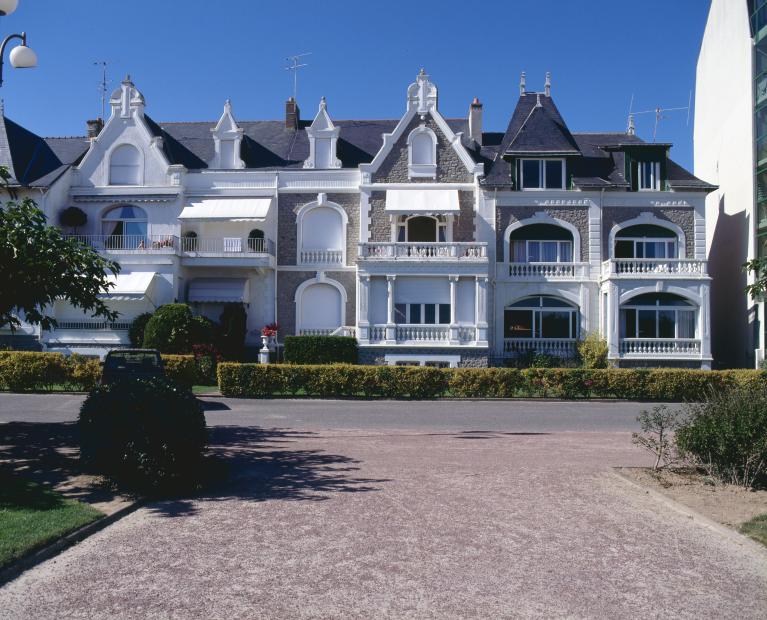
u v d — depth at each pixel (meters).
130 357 20.56
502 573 6.69
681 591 6.32
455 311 30.80
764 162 31.58
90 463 9.83
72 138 36.41
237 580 6.40
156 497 9.49
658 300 31.17
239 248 32.50
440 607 5.86
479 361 30.41
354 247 32.97
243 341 32.00
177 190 32.66
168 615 5.62
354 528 8.09
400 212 31.36
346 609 5.78
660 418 12.18
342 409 21.11
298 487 10.18
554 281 31.75
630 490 10.20
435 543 7.57
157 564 6.81
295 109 37.12
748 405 10.79
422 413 20.34
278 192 33.25
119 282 30.78
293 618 5.60
